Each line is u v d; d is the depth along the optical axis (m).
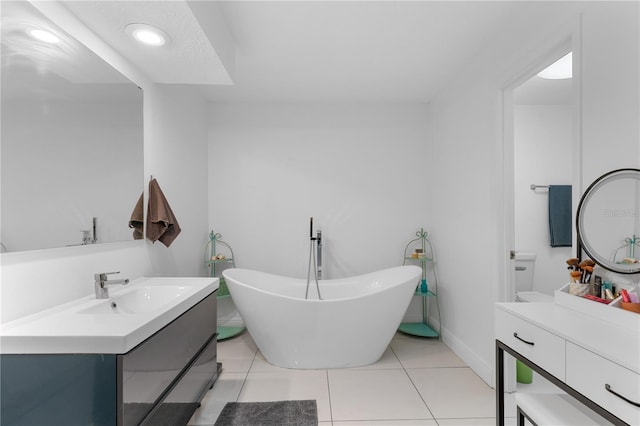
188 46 1.86
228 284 2.80
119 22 1.63
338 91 3.37
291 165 3.69
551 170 3.60
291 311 2.54
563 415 1.24
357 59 2.67
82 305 1.54
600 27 1.43
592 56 1.47
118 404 1.12
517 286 3.43
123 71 1.98
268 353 2.74
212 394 2.27
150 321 1.30
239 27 2.20
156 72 2.21
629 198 1.27
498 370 1.52
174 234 2.37
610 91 1.38
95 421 1.12
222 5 1.97
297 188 3.70
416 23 2.17
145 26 1.67
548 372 1.21
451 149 3.09
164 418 1.47
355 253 3.70
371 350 2.71
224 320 3.64
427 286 3.64
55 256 1.48
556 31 1.69
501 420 1.51
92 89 1.69
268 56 2.62
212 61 2.04
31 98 1.34
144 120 2.24
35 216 1.36
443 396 2.24
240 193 3.67
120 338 1.12
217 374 2.52
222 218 3.66
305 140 3.70
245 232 3.67
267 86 3.23
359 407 2.11
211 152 3.66
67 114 1.53
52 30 1.44
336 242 3.70
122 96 1.95
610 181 1.35
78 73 1.59
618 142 1.34
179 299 1.67
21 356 1.12
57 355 1.12
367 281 3.38
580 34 1.53
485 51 2.45
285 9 2.01
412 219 3.72
